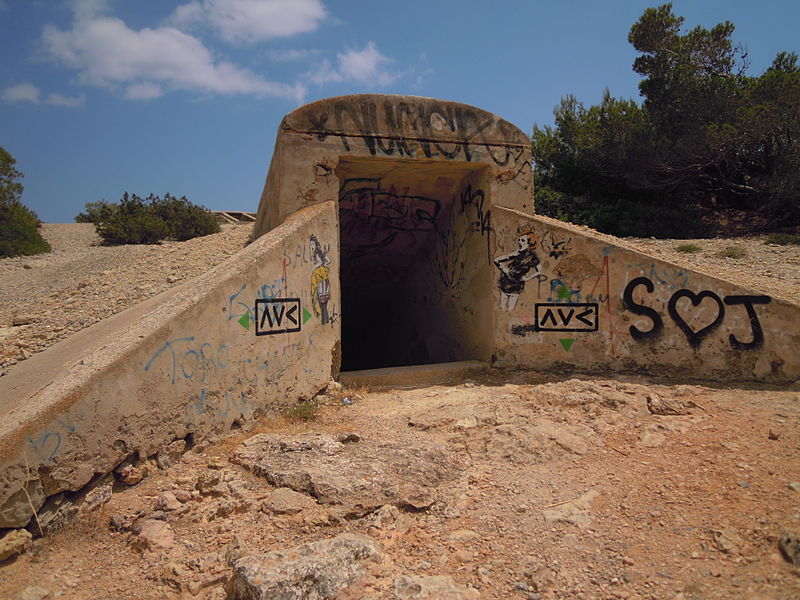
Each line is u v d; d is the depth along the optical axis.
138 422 4.37
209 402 5.07
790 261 11.49
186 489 4.25
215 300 5.18
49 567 3.43
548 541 3.56
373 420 5.77
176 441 4.72
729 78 18.44
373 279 11.50
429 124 7.71
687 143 17.55
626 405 5.74
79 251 17.62
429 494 4.12
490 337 7.66
